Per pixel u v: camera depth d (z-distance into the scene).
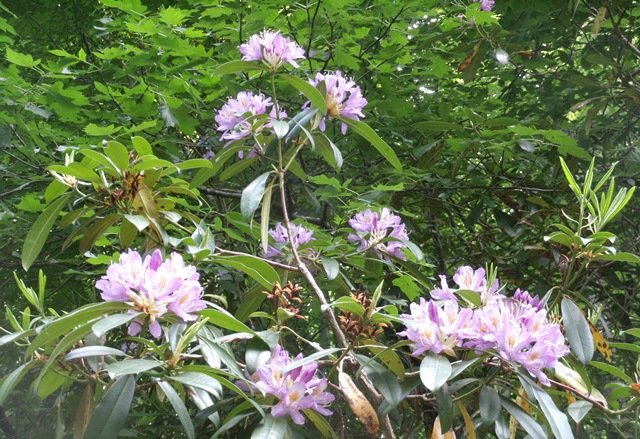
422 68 4.39
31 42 5.16
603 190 4.29
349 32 3.81
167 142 3.58
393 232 2.65
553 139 3.54
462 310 1.51
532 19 4.56
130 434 2.89
